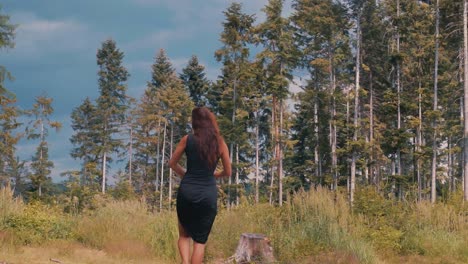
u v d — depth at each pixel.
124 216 13.62
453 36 40.00
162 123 61.56
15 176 49.53
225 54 48.84
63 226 13.31
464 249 14.05
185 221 4.17
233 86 51.75
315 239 12.33
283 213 13.84
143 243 12.14
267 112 57.44
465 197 31.56
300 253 11.30
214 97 62.59
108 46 69.25
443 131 44.75
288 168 55.03
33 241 12.11
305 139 55.34
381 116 53.03
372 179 45.78
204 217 4.15
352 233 13.35
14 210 13.69
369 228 14.88
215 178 4.40
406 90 51.09
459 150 44.28
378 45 51.69
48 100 52.06
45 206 14.76
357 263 11.27
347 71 54.09
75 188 24.41
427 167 48.88
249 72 48.00
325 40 48.72
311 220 13.09
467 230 15.70
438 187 50.88
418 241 14.34
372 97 51.06
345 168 44.97
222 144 4.26
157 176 56.94
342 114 49.53
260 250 10.71
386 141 41.16
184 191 4.13
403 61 45.19
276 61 46.56
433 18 43.09
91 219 13.97
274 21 45.50
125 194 35.59
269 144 52.94
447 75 44.78
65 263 10.25
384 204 16.67
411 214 16.70
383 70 51.94
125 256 11.45
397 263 12.91
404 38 47.03
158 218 13.34
